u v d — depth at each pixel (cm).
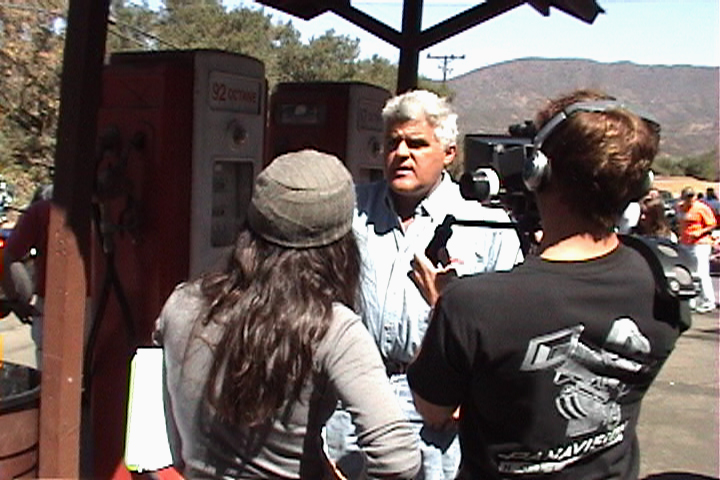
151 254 436
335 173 188
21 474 346
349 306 190
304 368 177
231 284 184
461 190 243
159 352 198
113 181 429
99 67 354
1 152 2267
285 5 650
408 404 273
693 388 817
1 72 2312
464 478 187
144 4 3928
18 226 479
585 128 173
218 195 466
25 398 347
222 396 178
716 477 569
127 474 434
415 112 281
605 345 174
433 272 256
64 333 351
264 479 183
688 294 179
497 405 177
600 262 177
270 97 618
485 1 641
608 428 179
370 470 178
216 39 4238
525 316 172
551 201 181
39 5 2372
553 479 178
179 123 434
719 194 2416
